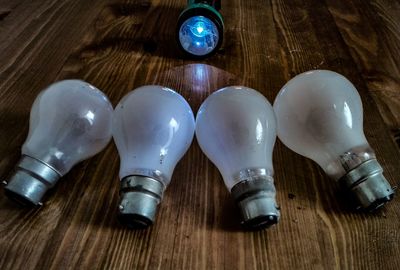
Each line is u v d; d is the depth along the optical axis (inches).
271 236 8.6
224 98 9.2
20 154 9.8
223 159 8.9
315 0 16.2
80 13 14.8
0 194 9.0
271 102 11.7
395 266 8.3
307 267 8.2
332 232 8.7
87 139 9.1
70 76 12.2
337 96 9.4
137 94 9.2
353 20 15.2
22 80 11.9
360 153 9.1
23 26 13.9
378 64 13.3
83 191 9.2
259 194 8.3
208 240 8.5
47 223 8.5
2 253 8.0
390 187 9.0
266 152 8.8
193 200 9.2
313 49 13.7
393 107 11.7
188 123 9.2
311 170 10.0
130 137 8.7
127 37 13.8
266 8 15.6
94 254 8.1
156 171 8.4
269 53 13.5
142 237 8.4
